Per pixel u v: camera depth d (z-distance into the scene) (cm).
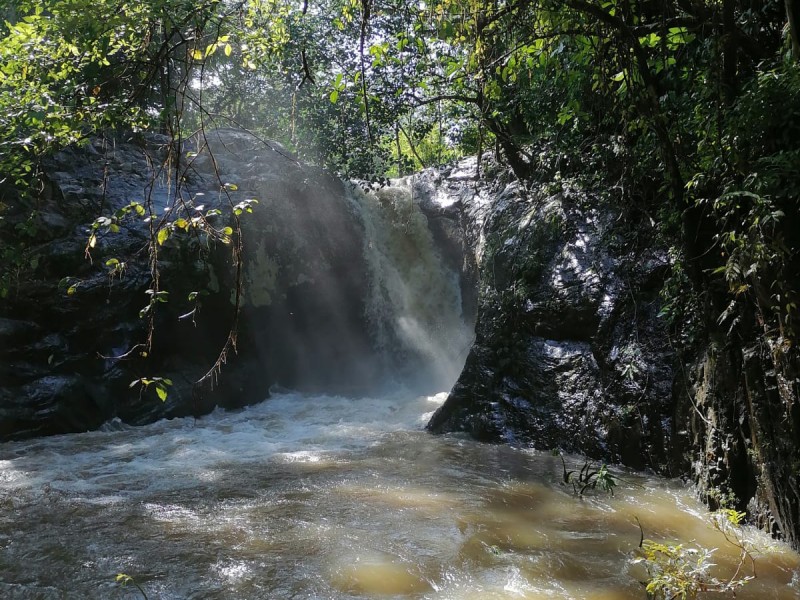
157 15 539
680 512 701
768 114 541
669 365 841
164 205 1255
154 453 989
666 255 897
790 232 544
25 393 1059
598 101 921
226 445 1043
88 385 1131
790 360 543
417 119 1516
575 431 941
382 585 541
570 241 1054
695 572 503
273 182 1445
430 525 674
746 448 643
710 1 673
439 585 541
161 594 530
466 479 838
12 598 527
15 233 1064
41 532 663
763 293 563
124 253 1176
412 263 1612
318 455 971
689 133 740
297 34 1292
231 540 638
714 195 674
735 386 657
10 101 655
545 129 1227
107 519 700
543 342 1032
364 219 1602
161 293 463
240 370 1356
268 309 1409
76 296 1114
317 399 1432
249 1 610
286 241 1432
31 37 640
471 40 707
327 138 1474
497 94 814
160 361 1243
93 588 542
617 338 920
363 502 749
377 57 714
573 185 1097
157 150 1345
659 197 929
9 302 1054
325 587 538
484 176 1540
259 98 1588
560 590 529
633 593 523
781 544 583
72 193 1158
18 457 958
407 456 955
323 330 1539
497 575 557
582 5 627
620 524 673
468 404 1094
